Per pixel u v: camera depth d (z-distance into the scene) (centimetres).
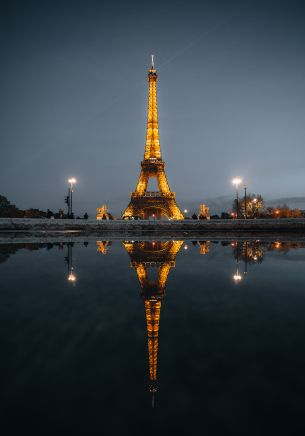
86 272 1550
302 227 7712
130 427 381
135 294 1098
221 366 542
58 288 1190
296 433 369
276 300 1014
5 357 578
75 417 402
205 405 426
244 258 2088
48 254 2308
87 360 568
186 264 1831
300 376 508
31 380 495
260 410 416
